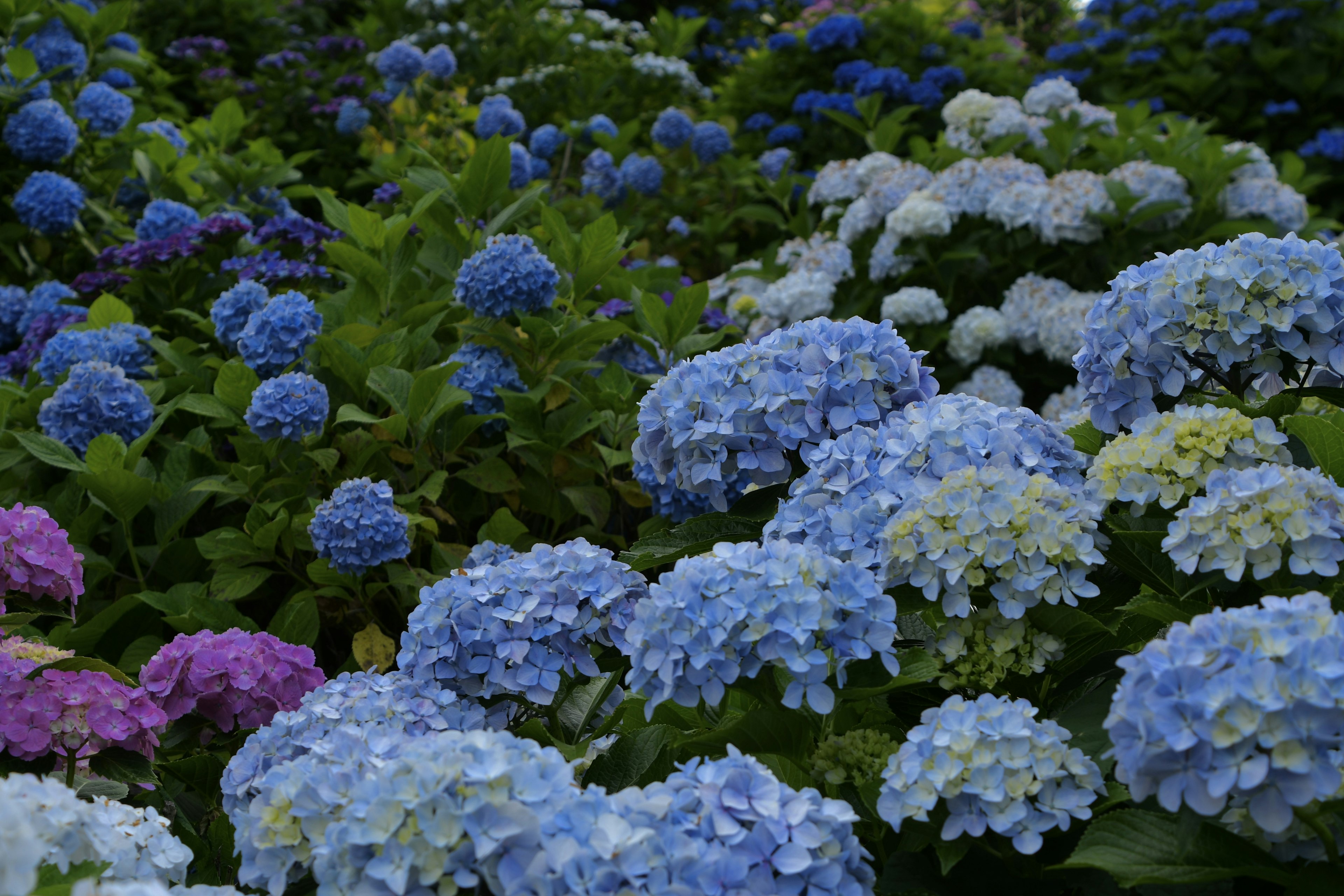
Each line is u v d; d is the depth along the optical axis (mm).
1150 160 5543
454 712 2033
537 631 2045
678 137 7445
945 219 5031
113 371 3268
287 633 2695
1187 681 1391
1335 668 1362
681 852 1396
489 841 1383
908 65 8273
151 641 2859
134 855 1666
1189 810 1425
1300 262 2102
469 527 3543
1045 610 1827
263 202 5426
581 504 3295
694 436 2221
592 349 3646
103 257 4324
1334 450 1956
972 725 1614
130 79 6730
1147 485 1907
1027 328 4836
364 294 3738
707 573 1755
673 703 2113
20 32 5855
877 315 5566
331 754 1732
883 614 1744
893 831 1791
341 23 11359
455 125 7438
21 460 3371
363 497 2799
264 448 3219
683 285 5215
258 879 1650
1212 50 8117
